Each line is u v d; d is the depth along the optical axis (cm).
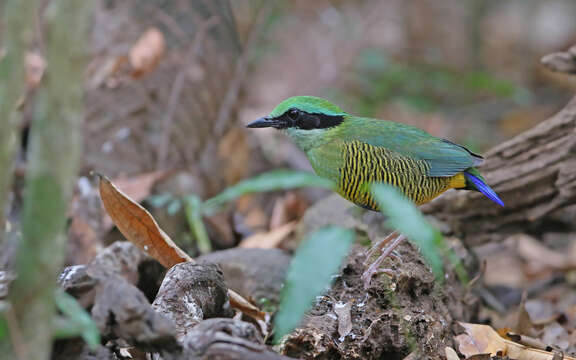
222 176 1428
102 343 580
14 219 1076
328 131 952
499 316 1077
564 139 1016
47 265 407
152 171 1351
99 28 1377
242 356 518
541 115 2039
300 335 661
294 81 2050
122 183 1238
